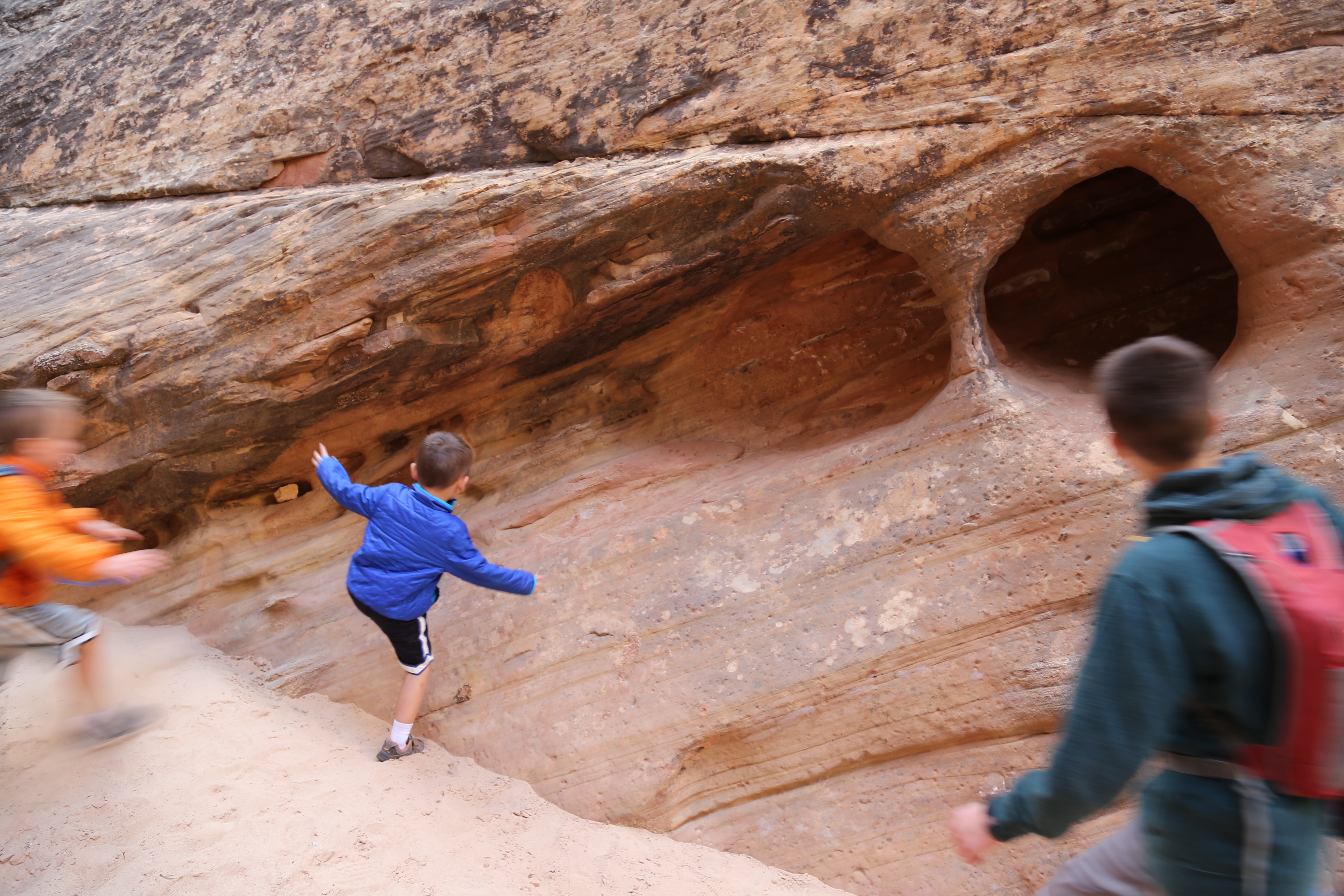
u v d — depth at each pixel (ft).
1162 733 4.19
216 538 14.56
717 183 11.21
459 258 11.85
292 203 12.64
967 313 11.16
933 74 10.50
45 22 16.34
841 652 10.46
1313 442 9.06
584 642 11.79
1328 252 9.33
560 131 12.03
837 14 10.77
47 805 9.39
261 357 12.57
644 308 13.15
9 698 11.35
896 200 11.00
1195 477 4.57
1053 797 4.36
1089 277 13.39
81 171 14.76
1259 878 4.20
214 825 9.19
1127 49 9.84
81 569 8.70
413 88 12.81
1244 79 9.56
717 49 11.29
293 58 13.62
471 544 10.93
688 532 12.03
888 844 9.95
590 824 10.71
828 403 13.69
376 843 9.42
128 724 10.54
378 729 12.23
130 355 12.69
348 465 15.17
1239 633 4.14
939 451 10.89
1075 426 10.35
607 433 14.39
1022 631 9.86
